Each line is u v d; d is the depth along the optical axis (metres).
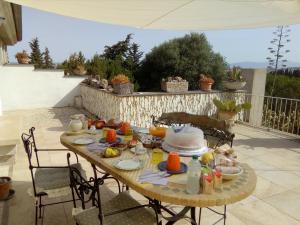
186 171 1.92
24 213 2.81
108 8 3.05
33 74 8.91
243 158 4.61
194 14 3.24
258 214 2.89
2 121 4.83
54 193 2.41
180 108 6.51
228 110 6.14
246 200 3.18
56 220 2.69
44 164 4.10
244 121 7.44
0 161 3.85
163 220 2.63
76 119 3.02
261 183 3.65
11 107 8.80
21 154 4.50
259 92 7.21
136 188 1.71
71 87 9.48
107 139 2.53
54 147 4.95
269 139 5.80
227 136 2.71
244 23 3.71
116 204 2.14
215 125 3.02
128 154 2.27
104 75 10.12
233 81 7.14
